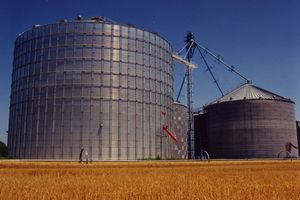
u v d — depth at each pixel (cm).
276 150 10625
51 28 9075
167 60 10356
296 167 4688
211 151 11469
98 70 8769
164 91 9950
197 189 1490
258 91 11756
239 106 10944
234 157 10788
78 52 8825
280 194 1338
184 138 11494
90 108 8519
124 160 8275
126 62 9088
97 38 8950
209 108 11775
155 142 9231
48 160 7819
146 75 9425
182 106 11638
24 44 9444
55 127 8444
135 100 9006
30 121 8725
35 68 9006
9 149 9269
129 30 9325
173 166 5416
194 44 12662
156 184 1772
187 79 12169
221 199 1230
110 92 8725
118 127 8606
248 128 10738
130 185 1706
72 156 8250
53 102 8600
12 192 1377
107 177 2461
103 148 8362
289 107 11138
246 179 2248
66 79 8681
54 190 1464
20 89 9238
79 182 1898
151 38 9788
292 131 11081
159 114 9569
